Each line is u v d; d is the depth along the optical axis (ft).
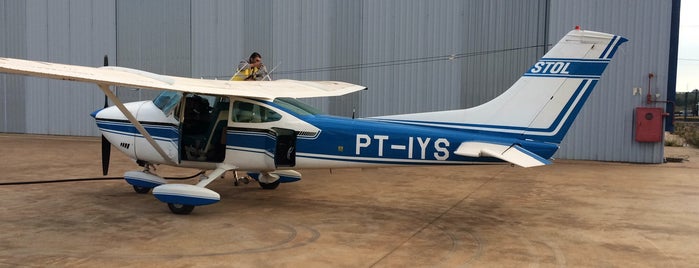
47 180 29.48
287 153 23.26
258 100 23.21
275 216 21.54
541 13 42.06
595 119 41.39
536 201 25.44
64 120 57.57
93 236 17.99
